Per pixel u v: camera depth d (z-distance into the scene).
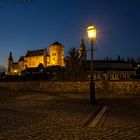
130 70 99.25
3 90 29.16
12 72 150.62
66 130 8.07
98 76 93.75
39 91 26.89
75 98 19.92
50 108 14.27
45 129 8.23
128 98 19.12
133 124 9.09
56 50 129.25
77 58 45.34
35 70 111.44
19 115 11.48
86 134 7.48
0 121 9.86
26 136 7.26
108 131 7.90
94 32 16.98
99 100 18.19
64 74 44.66
